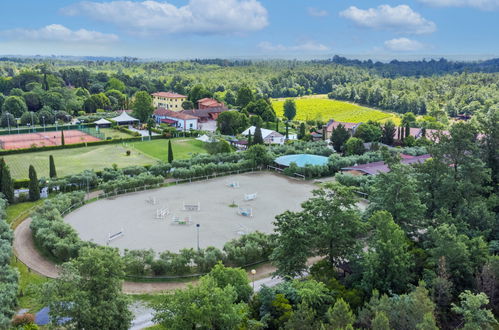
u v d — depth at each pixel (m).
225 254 54.69
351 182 86.69
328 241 47.97
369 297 42.50
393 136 137.25
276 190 88.81
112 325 35.09
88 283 34.62
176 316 35.16
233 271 42.59
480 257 45.22
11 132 157.75
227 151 115.75
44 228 59.72
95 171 96.12
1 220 62.03
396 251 43.09
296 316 34.66
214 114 194.12
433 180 61.00
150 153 122.00
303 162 101.69
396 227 45.78
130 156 117.69
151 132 156.38
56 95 199.88
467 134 58.16
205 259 52.38
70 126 168.75
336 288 42.09
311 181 95.94
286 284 42.69
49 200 72.94
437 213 57.66
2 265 49.34
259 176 100.69
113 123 167.75
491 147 65.38
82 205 78.00
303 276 51.06
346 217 47.59
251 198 82.12
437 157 60.62
